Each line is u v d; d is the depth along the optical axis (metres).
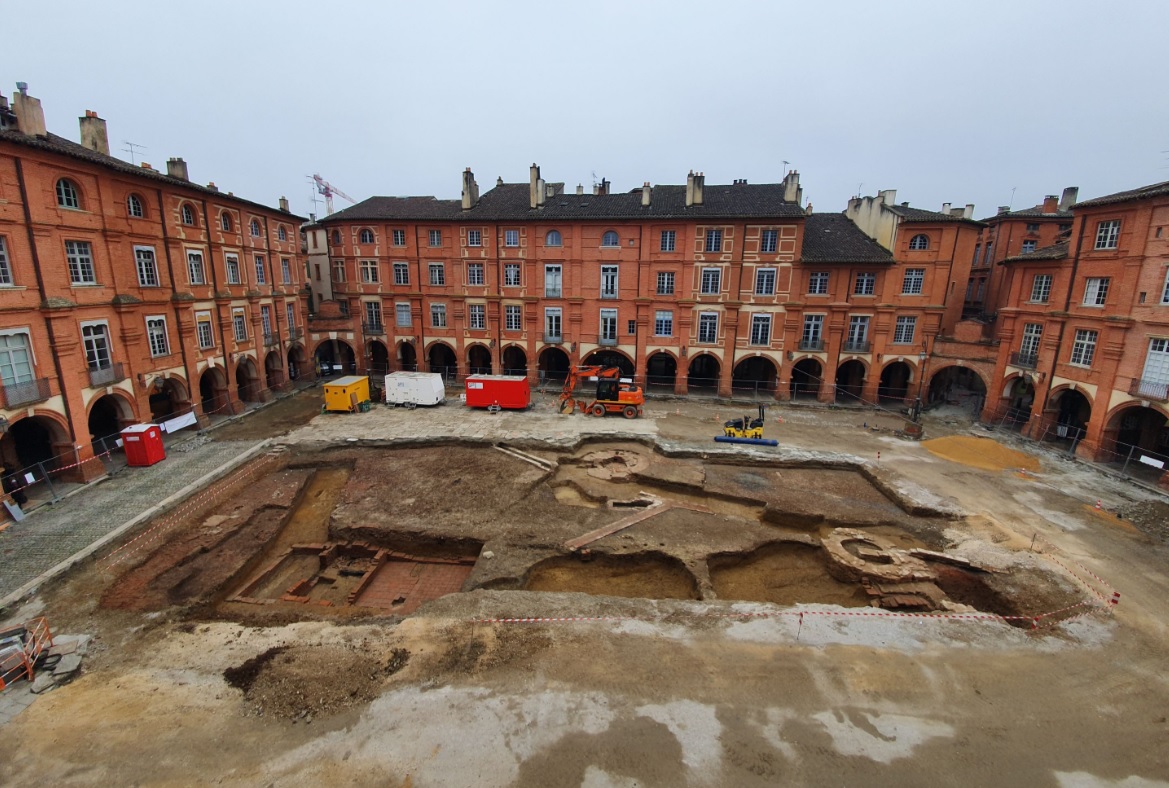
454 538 19.42
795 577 18.20
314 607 16.11
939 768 9.95
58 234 22.69
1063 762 10.19
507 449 28.47
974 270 49.00
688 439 30.64
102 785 9.50
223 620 15.08
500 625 13.80
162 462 25.86
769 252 38.62
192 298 30.44
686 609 14.59
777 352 40.38
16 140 20.44
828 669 12.42
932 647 13.28
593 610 14.53
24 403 21.05
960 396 43.91
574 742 10.35
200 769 9.77
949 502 22.62
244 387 37.72
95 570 17.14
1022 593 16.02
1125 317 26.08
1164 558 18.30
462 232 42.34
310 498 23.98
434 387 36.88
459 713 11.02
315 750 10.16
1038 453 29.39
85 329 24.33
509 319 43.50
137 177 26.73
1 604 14.77
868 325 39.44
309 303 54.81
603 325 42.03
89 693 11.67
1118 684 12.30
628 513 21.38
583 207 41.34
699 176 38.75
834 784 9.58
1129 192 26.42
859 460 27.36
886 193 40.06
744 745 10.35
